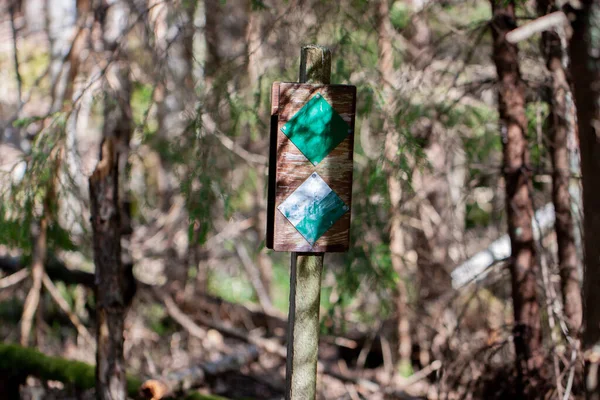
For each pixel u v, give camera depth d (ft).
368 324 12.84
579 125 7.90
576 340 8.18
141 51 11.82
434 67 10.84
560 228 8.61
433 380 11.73
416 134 10.30
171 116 12.63
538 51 9.48
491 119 9.96
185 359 12.63
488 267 8.89
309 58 6.98
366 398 11.17
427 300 11.94
